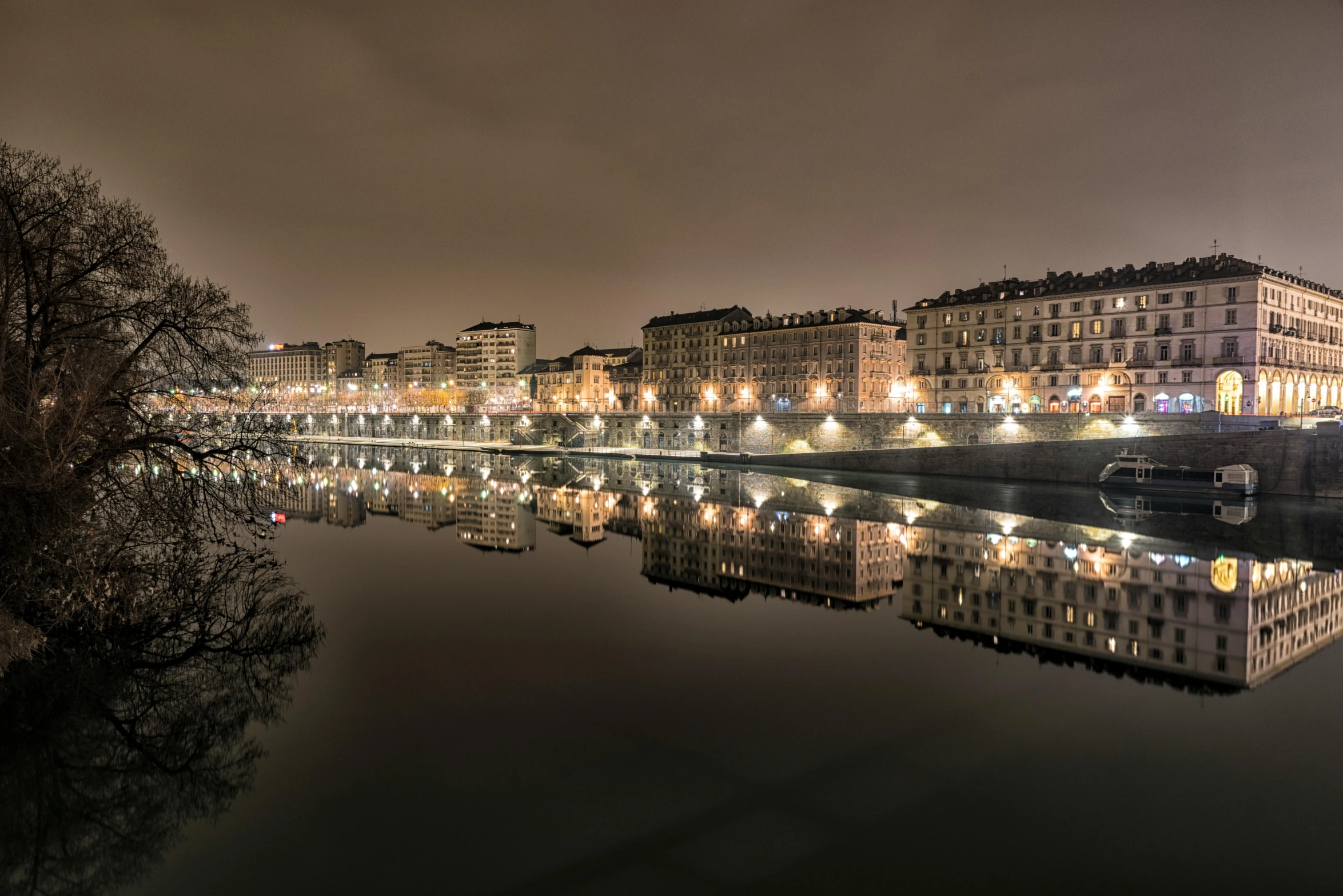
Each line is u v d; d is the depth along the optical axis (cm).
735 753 1567
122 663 2108
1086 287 10525
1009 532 4488
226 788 1451
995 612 2669
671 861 1205
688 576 3275
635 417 12519
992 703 1828
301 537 4256
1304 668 2062
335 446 14138
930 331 12231
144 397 2527
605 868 1189
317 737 1652
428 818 1340
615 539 4250
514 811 1355
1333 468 6022
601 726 1695
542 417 13862
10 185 2191
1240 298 9150
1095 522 4872
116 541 2334
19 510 2053
